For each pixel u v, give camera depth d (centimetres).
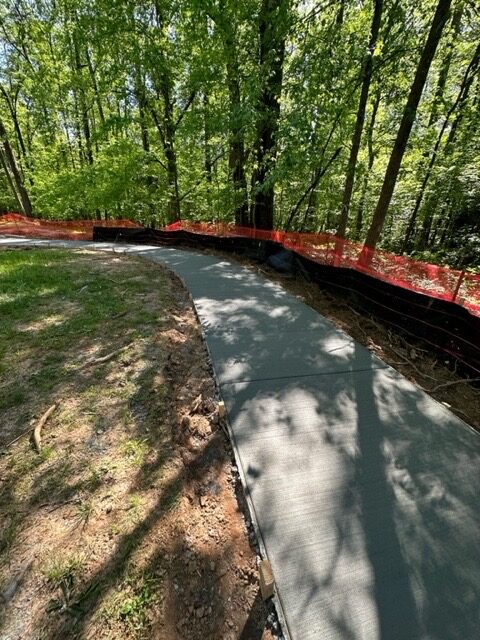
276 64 739
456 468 215
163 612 142
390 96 983
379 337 408
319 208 1474
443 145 1046
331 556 162
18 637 130
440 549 166
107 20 1047
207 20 926
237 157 1011
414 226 1209
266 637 137
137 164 1302
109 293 496
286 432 242
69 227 1442
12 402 257
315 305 513
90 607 141
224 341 380
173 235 1093
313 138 607
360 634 134
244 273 684
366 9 665
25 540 164
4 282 511
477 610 142
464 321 320
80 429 236
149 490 196
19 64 1645
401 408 272
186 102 1270
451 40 820
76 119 1756
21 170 2009
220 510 191
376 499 192
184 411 267
